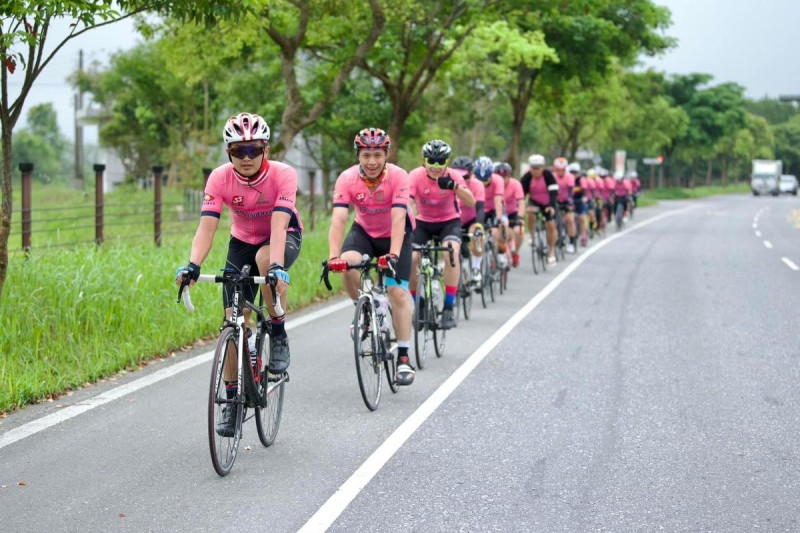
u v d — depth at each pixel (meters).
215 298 11.25
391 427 6.70
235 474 5.59
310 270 14.27
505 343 10.21
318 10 17.94
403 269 7.68
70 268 10.71
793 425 6.81
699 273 17.77
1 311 8.81
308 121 17.47
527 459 5.92
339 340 10.33
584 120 48.34
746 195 103.81
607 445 6.26
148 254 13.53
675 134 80.94
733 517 4.90
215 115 40.88
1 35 7.82
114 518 4.81
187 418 6.90
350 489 5.31
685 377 8.49
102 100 49.38
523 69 32.00
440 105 32.50
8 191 8.65
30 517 4.82
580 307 13.07
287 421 6.88
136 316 9.84
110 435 6.43
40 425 6.67
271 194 5.99
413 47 21.44
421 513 4.92
